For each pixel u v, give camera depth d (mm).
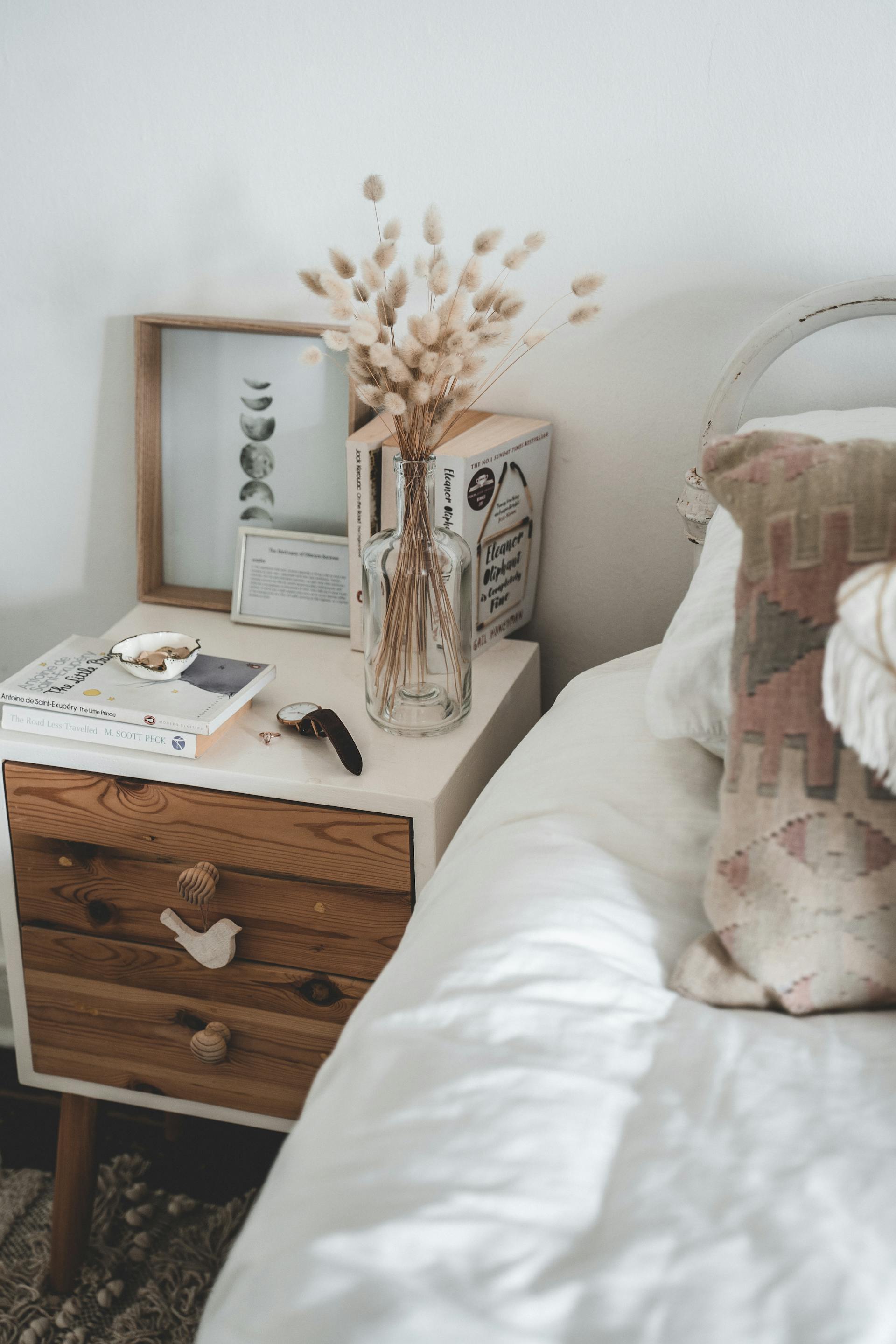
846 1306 475
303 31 1203
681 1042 649
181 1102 1187
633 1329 471
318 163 1251
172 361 1349
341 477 1327
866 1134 573
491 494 1202
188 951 1109
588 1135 574
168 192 1303
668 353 1230
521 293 1240
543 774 917
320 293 1009
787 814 670
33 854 1124
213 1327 533
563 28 1137
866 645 584
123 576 1488
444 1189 535
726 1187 538
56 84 1286
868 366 1185
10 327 1405
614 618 1361
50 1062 1209
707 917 741
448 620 1073
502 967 681
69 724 1074
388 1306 478
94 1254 1264
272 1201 591
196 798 1052
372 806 1007
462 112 1192
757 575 699
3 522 1505
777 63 1096
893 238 1130
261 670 1153
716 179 1152
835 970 675
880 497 669
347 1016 1098
